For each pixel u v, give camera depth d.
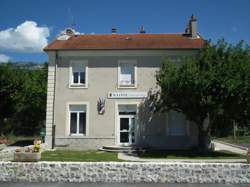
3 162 13.79
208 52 21.75
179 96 21.69
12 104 31.44
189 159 19.45
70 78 26.09
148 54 25.94
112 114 25.64
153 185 12.96
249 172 13.23
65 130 25.59
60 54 26.25
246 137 43.16
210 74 20.42
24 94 31.98
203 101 20.52
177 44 26.61
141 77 25.81
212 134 25.45
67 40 28.39
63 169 13.56
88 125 25.58
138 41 27.70
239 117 22.14
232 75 20.45
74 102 25.86
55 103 25.94
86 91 25.89
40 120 40.44
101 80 25.97
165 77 21.92
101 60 26.12
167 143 25.25
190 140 25.23
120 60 26.03
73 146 25.41
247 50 21.86
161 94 23.38
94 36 29.69
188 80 20.48
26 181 13.57
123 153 22.80
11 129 39.56
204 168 13.36
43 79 40.22
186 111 22.70
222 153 22.72
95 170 13.50
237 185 13.00
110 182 13.43
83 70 26.25
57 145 25.47
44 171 13.61
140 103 25.62
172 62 23.23
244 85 20.27
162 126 25.42
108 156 20.52
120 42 27.48
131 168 13.45
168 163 13.47
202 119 22.83
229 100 20.73
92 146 25.39
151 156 20.94
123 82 26.02
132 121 25.75
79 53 26.14
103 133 25.48
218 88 20.34
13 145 28.42
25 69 41.09
